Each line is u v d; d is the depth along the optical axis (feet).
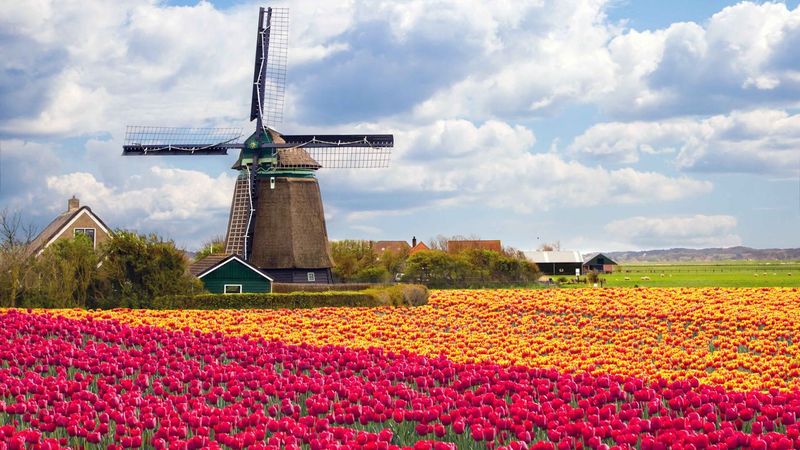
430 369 92.48
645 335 147.54
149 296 199.41
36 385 79.56
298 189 264.52
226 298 204.95
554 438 62.08
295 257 259.19
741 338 138.82
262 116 264.93
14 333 116.78
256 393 78.07
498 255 359.46
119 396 76.69
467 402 74.13
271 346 108.78
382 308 199.00
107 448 60.70
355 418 70.28
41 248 223.10
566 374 88.84
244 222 261.85
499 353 115.14
